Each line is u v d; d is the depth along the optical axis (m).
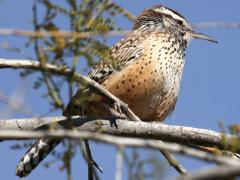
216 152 7.99
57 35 6.48
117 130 9.71
